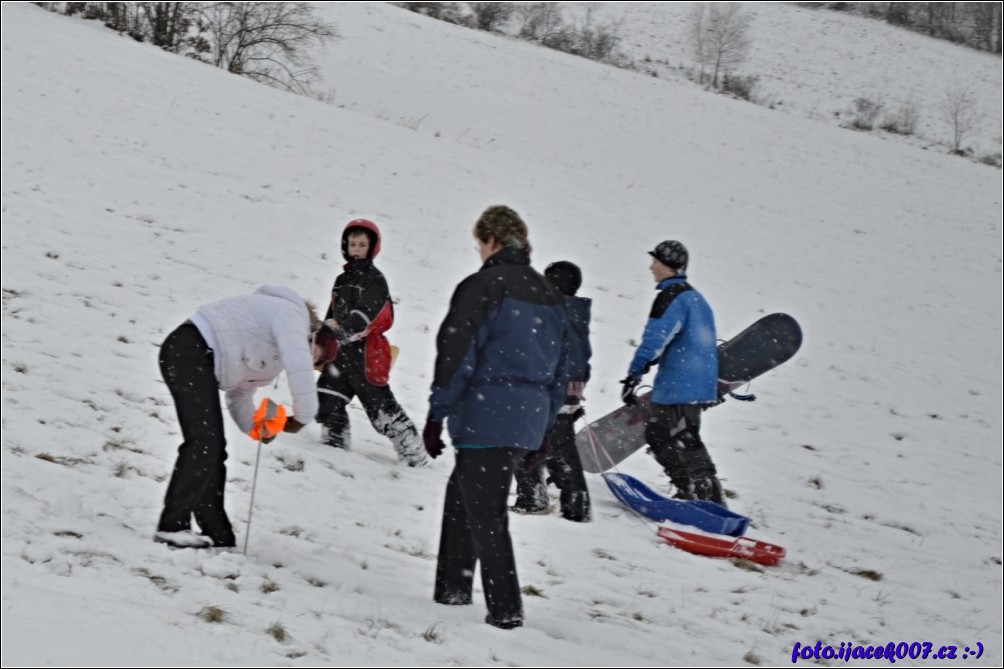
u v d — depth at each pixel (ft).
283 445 28.60
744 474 38.42
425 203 74.95
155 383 32.04
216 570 17.70
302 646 14.84
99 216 51.80
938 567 31.68
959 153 201.16
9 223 46.70
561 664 16.21
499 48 187.83
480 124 132.77
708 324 30.04
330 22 171.22
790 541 31.14
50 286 39.88
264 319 19.13
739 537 27.81
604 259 72.54
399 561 21.48
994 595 29.71
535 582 22.11
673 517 28.84
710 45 249.14
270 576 18.20
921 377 61.87
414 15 202.28
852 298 79.87
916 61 272.10
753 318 67.77
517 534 25.72
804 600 25.12
